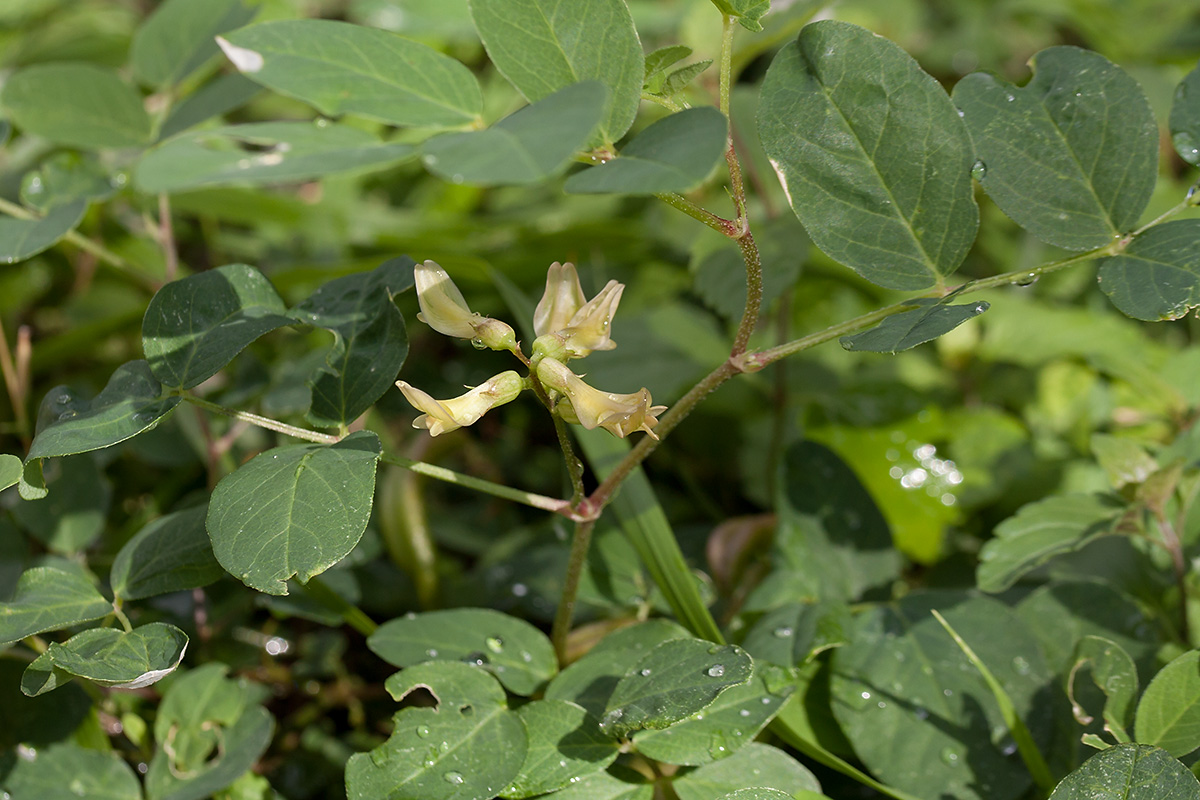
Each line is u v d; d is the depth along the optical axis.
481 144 0.24
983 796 0.28
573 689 0.28
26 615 0.27
